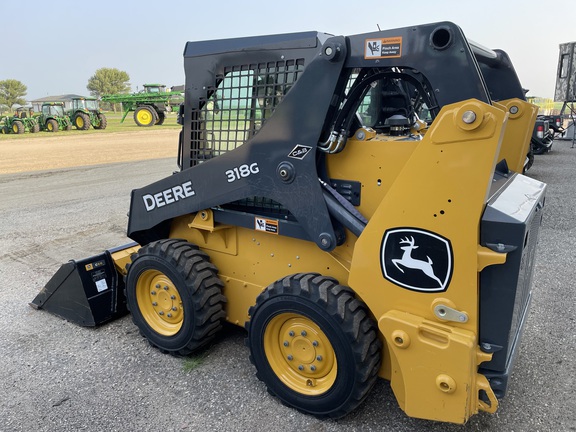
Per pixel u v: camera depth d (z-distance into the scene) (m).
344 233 2.46
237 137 2.81
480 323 2.03
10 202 8.83
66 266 3.64
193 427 2.48
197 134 3.02
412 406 2.16
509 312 1.96
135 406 2.67
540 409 2.56
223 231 3.01
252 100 2.70
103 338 3.49
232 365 3.06
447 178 1.90
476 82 1.92
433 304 2.05
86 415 2.60
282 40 2.55
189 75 2.96
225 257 3.07
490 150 1.79
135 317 3.31
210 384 2.86
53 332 3.60
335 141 2.32
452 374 2.00
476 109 1.77
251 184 2.62
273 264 2.84
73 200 8.83
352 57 2.18
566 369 2.92
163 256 2.99
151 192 3.11
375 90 3.09
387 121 2.82
